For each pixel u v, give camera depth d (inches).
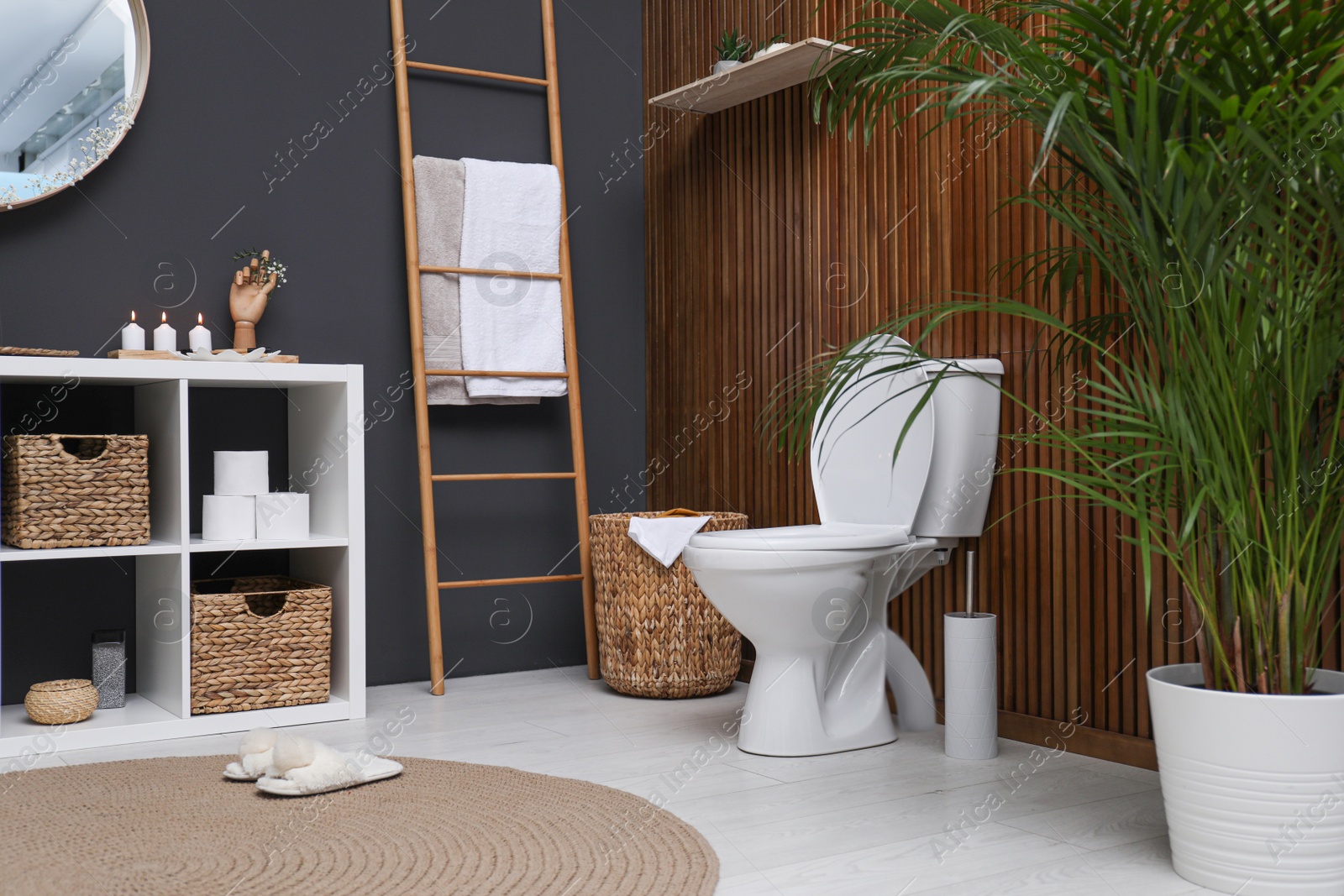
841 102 68.4
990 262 89.8
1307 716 53.9
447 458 120.6
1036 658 88.5
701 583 86.4
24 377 89.7
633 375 132.6
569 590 128.0
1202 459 54.1
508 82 124.6
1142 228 54.4
